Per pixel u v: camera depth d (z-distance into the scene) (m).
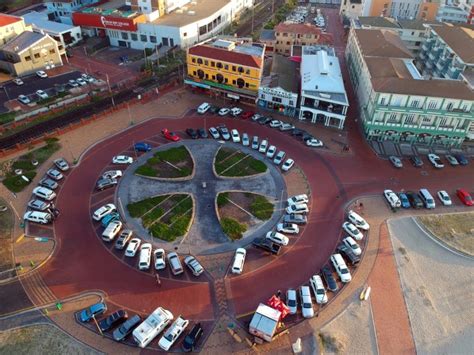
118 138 89.44
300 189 77.38
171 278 60.00
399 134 90.06
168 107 101.69
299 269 61.88
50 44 117.50
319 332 53.47
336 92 94.25
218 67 101.12
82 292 57.62
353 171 82.81
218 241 65.94
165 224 68.38
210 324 54.00
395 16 168.88
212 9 152.00
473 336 54.19
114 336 51.50
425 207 74.50
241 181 78.56
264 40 134.75
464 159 85.88
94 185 76.44
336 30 166.25
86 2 156.75
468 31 109.62
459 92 82.75
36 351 50.44
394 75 89.19
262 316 51.81
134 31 133.62
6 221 68.00
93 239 65.69
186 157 84.31
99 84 111.50
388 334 53.84
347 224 68.31
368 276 61.50
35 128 91.56
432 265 63.94
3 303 55.91
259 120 96.12
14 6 168.00
